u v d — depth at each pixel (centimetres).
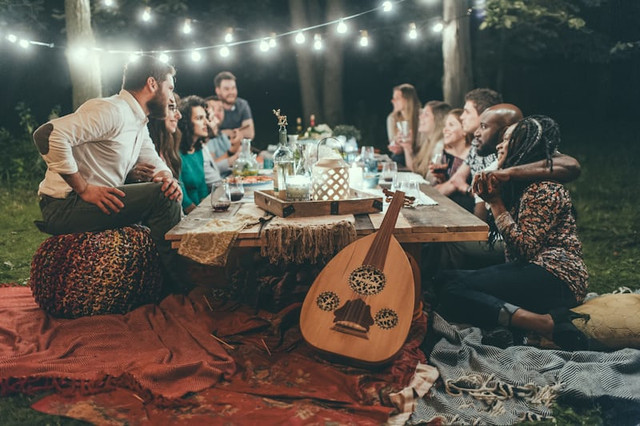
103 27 1181
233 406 328
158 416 320
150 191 433
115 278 419
